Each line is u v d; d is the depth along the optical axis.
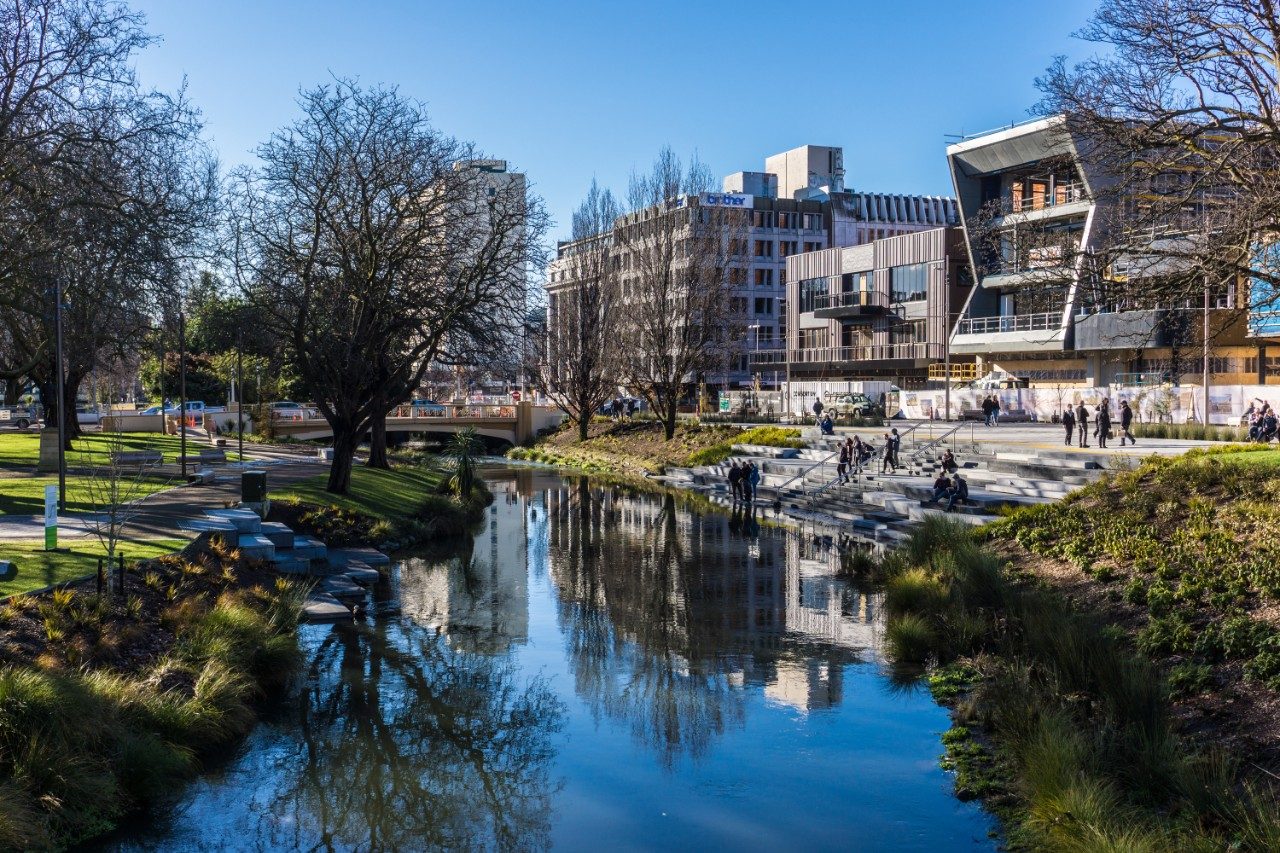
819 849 10.73
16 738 10.80
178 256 27.94
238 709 14.23
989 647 17.28
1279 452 24.58
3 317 29.12
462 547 31.05
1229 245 19.31
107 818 11.05
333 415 32.81
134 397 118.38
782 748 13.63
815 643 19.06
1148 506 21.22
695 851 10.73
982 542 23.67
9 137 24.00
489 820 11.69
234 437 62.62
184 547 20.58
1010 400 56.31
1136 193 22.08
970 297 70.81
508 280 31.53
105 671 12.96
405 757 13.62
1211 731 12.12
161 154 28.30
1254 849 9.09
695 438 60.97
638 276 66.44
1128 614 16.41
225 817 11.62
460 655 18.45
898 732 14.10
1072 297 23.02
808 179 119.56
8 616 13.73
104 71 25.48
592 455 67.50
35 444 49.25
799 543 31.69
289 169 29.66
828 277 91.50
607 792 12.45
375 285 30.50
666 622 20.97
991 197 70.00
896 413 64.56
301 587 21.95
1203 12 20.06
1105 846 9.19
